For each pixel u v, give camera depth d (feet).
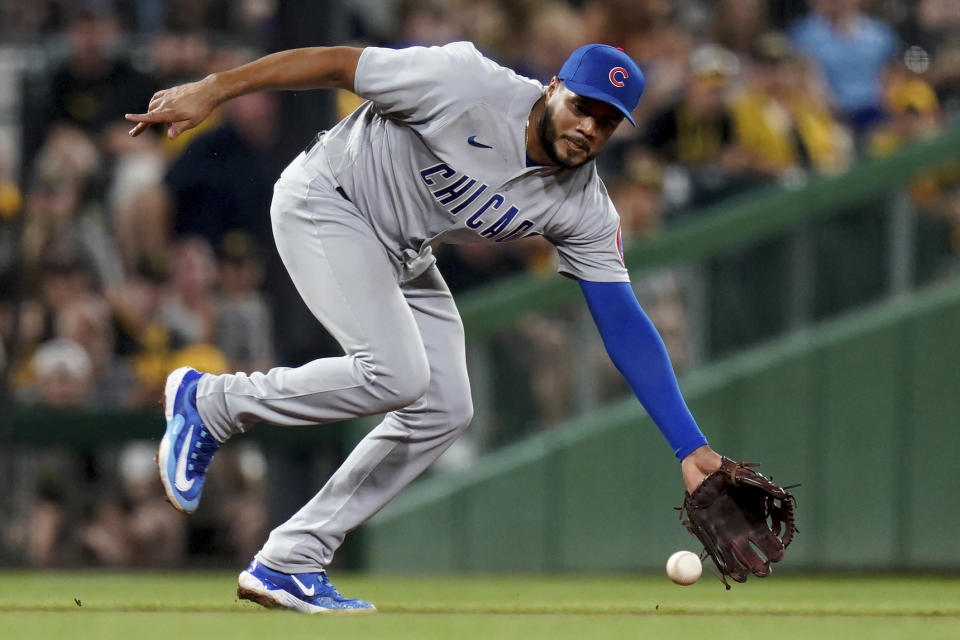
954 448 80.94
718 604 55.57
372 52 43.21
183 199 94.99
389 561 78.89
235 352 92.99
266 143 95.25
